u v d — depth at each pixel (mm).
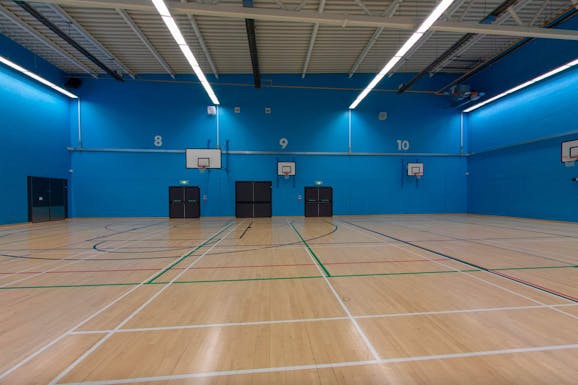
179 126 12242
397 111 12922
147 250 5250
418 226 8812
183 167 12281
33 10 7172
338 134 12719
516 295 2812
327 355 1813
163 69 11711
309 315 2400
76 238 6727
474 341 1964
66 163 11688
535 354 1807
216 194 12406
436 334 2064
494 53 10836
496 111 11742
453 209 13312
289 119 12570
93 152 11906
